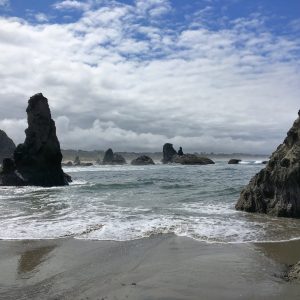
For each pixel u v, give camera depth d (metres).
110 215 19.42
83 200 26.12
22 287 9.52
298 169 19.20
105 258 12.03
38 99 44.81
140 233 15.30
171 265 11.24
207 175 54.47
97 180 49.94
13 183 42.41
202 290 9.19
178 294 8.96
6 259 11.95
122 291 9.17
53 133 44.91
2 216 19.34
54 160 44.72
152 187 35.72
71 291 9.22
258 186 21.16
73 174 66.06
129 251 12.80
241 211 20.98
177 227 16.38
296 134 20.84
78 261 11.73
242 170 68.31
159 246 13.41
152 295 8.91
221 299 8.65
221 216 19.30
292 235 15.13
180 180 44.38
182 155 133.00
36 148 43.88
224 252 12.65
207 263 11.41
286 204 19.31
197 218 18.61
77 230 15.78
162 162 152.12
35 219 18.38
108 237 14.69
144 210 21.09
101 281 9.91
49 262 11.62
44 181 43.25
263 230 16.02
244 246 13.48
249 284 9.52
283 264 11.29
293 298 8.55
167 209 21.50
